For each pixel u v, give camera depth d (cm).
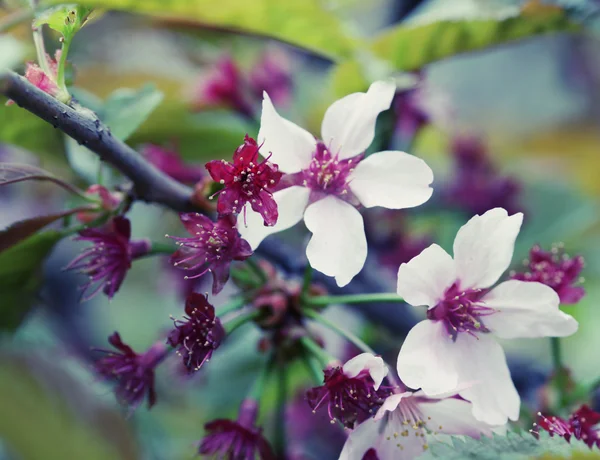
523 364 30
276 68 34
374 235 33
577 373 34
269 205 24
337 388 24
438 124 34
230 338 32
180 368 32
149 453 31
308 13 29
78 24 24
